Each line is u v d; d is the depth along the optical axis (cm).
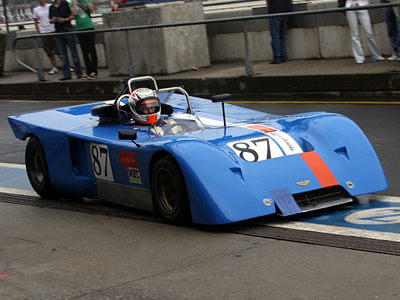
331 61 1745
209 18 2027
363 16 1602
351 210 737
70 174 895
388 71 1508
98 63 2273
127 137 766
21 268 645
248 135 773
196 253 639
